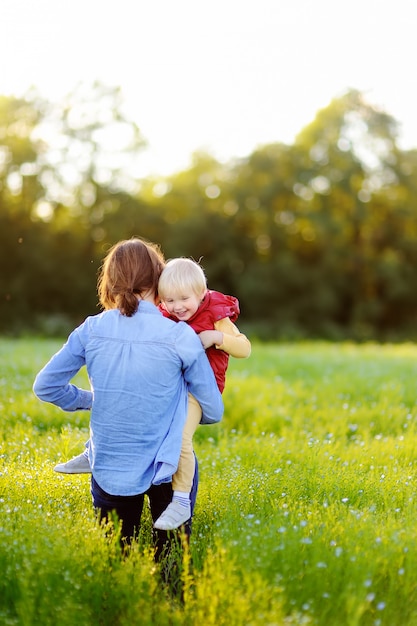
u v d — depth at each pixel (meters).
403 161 47.38
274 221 46.62
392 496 4.97
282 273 45.19
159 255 4.22
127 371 3.85
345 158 45.69
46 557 3.60
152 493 4.12
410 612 3.59
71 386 4.20
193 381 3.98
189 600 3.55
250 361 14.09
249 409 8.79
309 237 47.50
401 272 46.69
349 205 46.75
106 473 3.92
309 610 3.44
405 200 47.50
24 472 5.09
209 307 4.20
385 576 3.75
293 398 9.80
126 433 3.87
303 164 46.09
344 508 4.53
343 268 46.66
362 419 8.55
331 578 3.63
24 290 41.44
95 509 4.13
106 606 3.56
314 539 3.89
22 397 8.65
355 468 5.77
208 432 7.82
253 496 4.84
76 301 42.91
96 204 43.56
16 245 41.56
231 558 3.72
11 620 3.37
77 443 6.21
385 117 46.78
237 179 47.38
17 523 4.04
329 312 46.03
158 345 3.88
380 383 11.12
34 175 41.50
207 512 4.66
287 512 4.23
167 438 3.89
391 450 6.59
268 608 3.41
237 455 6.30
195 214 45.62
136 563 3.75
